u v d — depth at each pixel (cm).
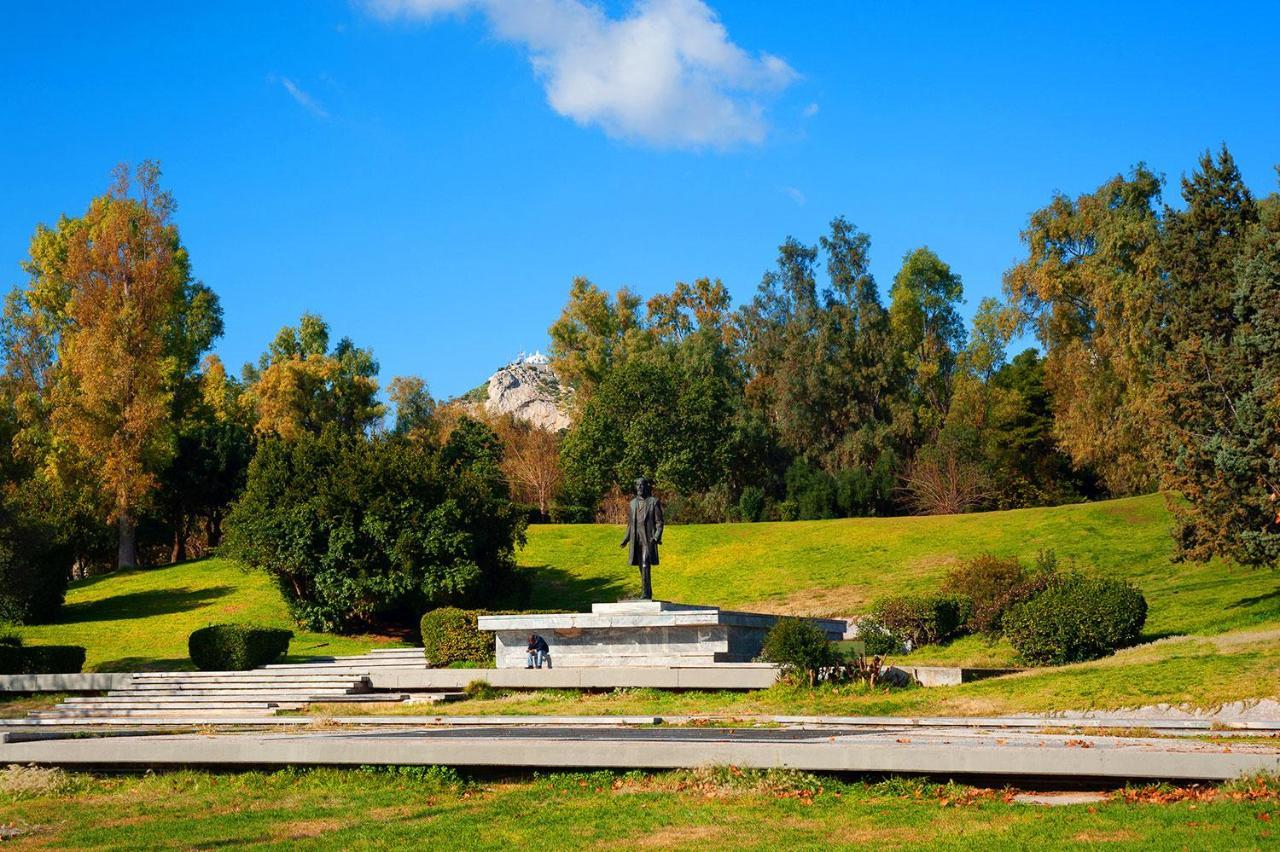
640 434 7406
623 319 9938
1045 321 6016
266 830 1593
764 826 1484
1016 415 7356
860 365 8150
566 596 5262
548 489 8325
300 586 4841
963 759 1614
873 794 1622
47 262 6919
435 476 4756
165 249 6053
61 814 1748
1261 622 3081
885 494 7419
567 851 1416
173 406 7119
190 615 5000
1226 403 3353
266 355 9400
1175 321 3928
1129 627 3011
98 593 5500
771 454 8175
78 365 5841
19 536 4212
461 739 1925
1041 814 1471
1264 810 1383
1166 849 1268
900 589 4756
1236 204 3956
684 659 3256
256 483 4878
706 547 5806
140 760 1997
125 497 5769
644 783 1747
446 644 3641
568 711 2778
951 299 9200
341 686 3447
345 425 8438
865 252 8606
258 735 2261
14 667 3844
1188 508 3500
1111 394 5672
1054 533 5238
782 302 8738
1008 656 3297
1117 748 1653
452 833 1531
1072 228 5906
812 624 3031
